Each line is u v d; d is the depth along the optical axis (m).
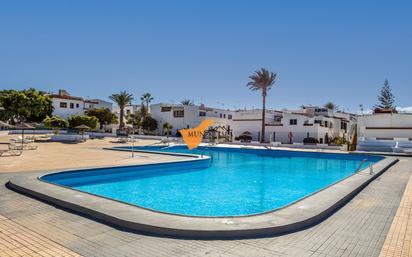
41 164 16.22
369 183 12.24
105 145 34.19
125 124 67.12
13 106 50.44
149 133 60.50
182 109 57.88
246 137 49.16
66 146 30.86
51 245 5.28
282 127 45.88
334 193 9.40
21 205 7.93
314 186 14.98
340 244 5.52
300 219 6.59
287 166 22.62
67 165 16.02
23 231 5.96
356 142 34.41
